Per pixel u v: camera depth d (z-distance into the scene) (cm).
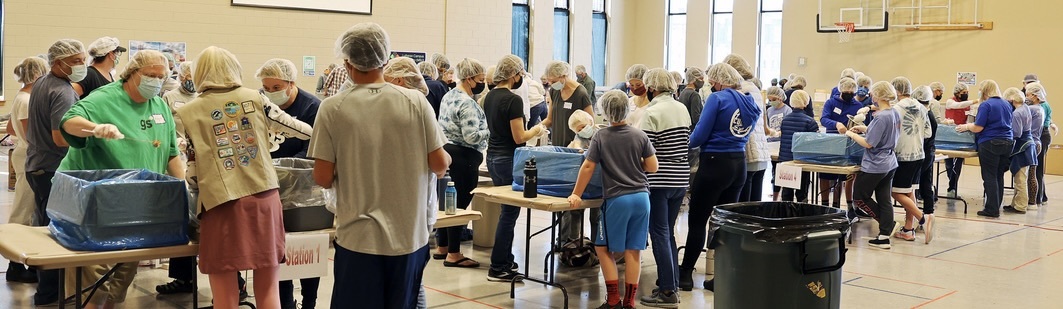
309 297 404
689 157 579
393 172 296
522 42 1577
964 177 1216
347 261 297
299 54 1175
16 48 970
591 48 1722
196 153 307
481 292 513
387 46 297
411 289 308
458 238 576
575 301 497
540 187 492
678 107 475
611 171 447
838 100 811
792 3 1578
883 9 1471
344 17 1215
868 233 743
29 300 462
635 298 502
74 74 436
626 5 1791
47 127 433
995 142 845
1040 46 1338
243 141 313
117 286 407
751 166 561
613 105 442
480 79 552
